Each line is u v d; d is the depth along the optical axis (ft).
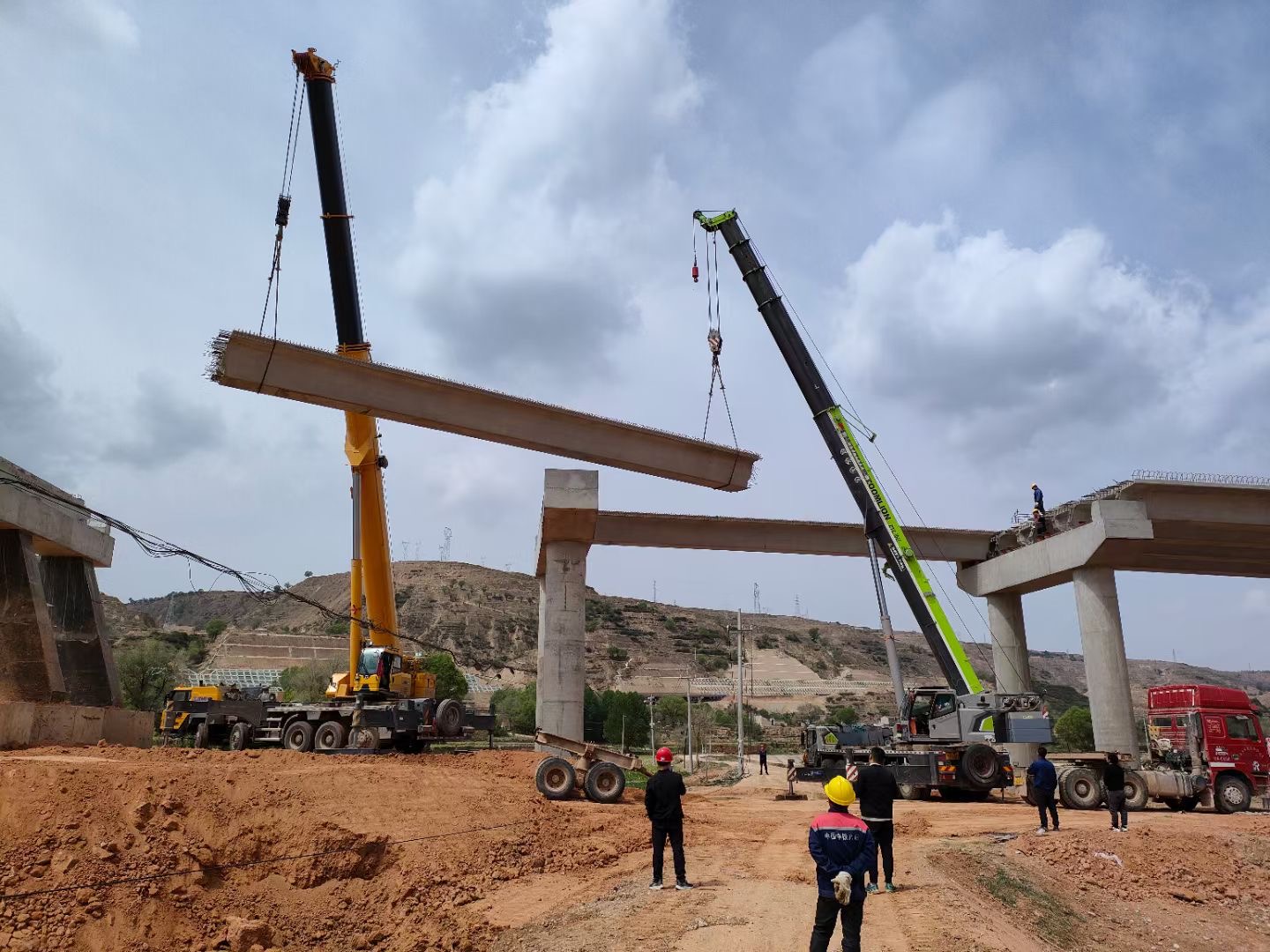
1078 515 138.62
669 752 47.57
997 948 34.45
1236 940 48.42
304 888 52.29
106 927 44.01
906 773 99.30
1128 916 49.39
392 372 103.76
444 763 96.43
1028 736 99.91
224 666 396.78
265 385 98.27
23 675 97.76
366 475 109.19
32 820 51.49
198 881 49.65
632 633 648.79
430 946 42.22
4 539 100.83
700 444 120.98
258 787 62.54
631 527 150.71
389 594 110.63
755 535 154.61
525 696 297.74
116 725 96.32
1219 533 138.51
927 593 115.65
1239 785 90.33
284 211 103.09
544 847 60.95
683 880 46.06
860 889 28.89
